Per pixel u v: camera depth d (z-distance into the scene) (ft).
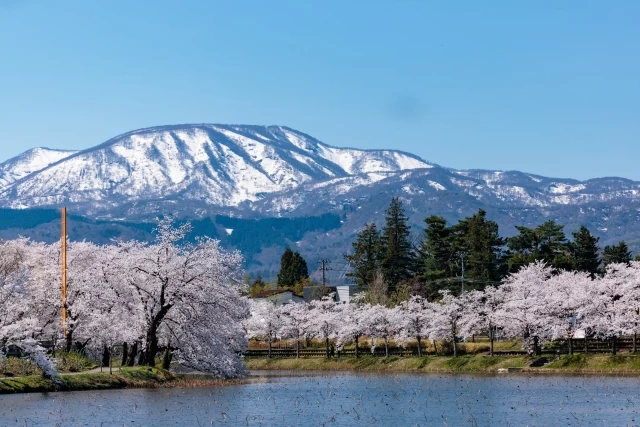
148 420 144.87
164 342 226.79
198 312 216.33
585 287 274.16
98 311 217.97
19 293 185.78
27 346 180.24
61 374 192.95
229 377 240.32
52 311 225.97
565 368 251.60
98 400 168.66
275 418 150.20
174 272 213.05
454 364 285.64
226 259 225.97
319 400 180.24
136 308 217.36
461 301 312.29
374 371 298.56
